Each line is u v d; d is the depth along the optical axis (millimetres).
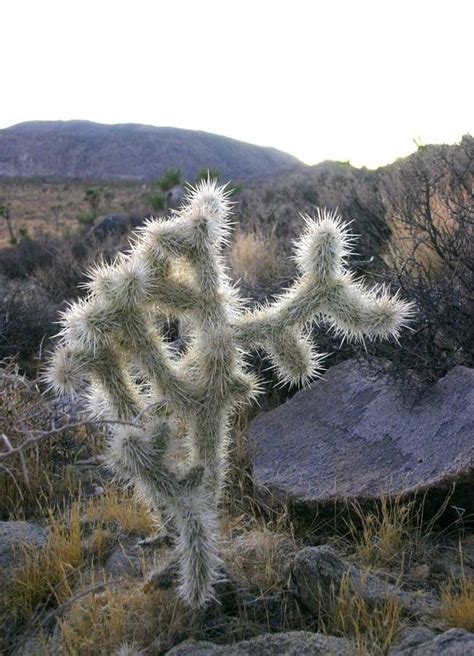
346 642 1332
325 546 1591
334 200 4426
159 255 1536
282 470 2068
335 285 1585
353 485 1878
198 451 1591
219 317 1573
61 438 2287
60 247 7309
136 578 1613
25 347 3334
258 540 1696
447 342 2275
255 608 1508
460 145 3848
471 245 2598
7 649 1479
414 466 1859
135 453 1387
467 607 1396
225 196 1766
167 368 1545
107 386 1554
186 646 1371
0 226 18719
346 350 2529
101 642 1398
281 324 1588
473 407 1922
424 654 1271
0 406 2189
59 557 1664
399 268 2795
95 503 1993
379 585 1511
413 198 3113
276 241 4121
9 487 2074
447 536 1771
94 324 1462
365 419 2127
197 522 1396
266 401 2629
